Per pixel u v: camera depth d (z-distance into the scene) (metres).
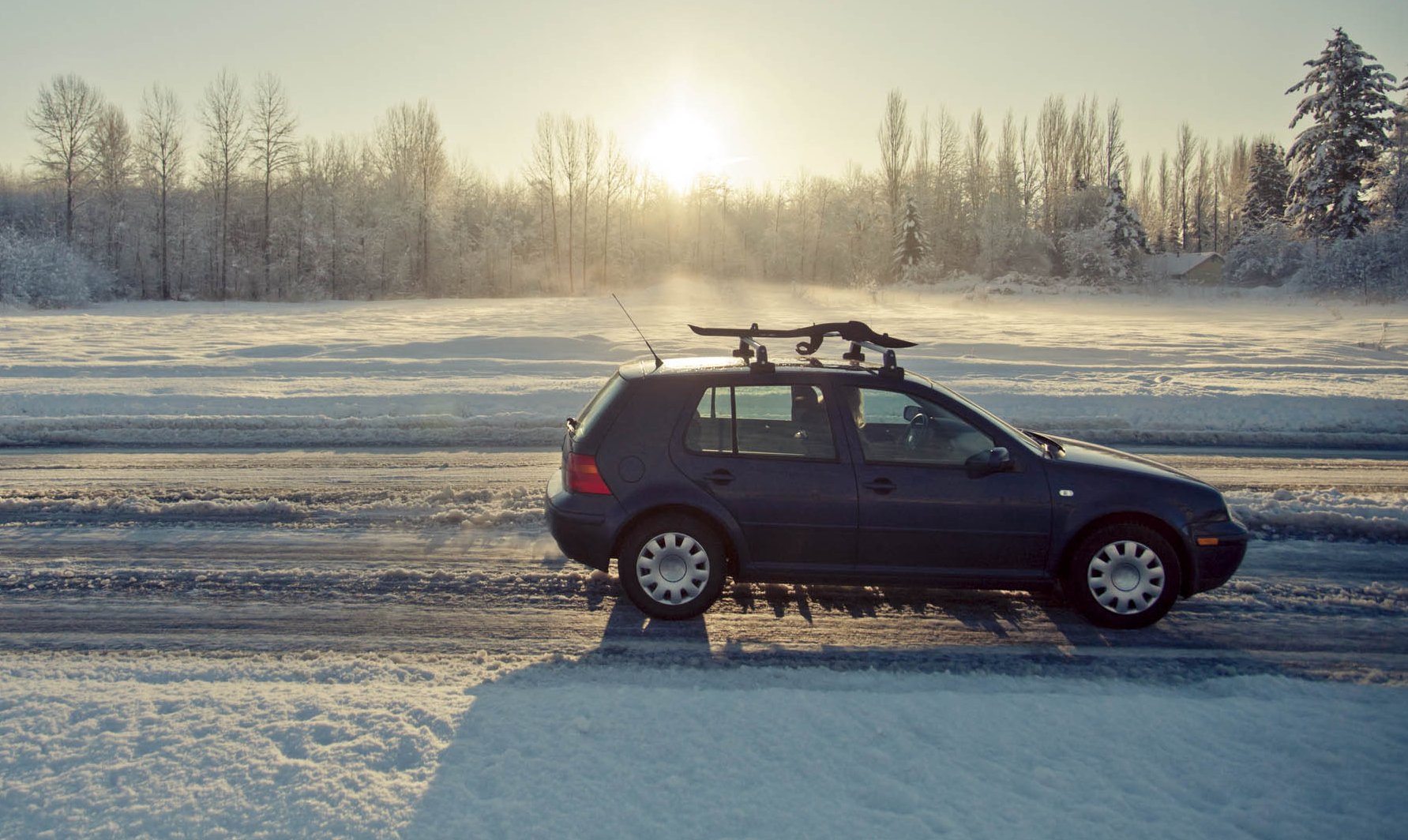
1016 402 13.63
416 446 10.84
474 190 83.56
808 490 5.24
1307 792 3.47
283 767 3.49
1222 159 96.25
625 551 5.31
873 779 3.46
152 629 5.13
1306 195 56.25
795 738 3.78
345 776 3.43
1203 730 3.94
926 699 4.17
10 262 48.56
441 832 3.09
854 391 5.45
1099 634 5.25
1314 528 7.45
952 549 5.30
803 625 5.32
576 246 83.44
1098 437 11.64
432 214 73.88
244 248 69.06
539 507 7.97
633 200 87.50
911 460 5.36
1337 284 51.47
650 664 4.72
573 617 5.42
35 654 4.73
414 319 41.03
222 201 67.44
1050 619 5.47
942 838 3.10
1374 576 6.29
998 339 27.11
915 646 5.03
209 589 5.83
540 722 3.90
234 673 4.48
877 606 5.66
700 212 89.00
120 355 21.48
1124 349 22.72
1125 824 3.21
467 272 75.88
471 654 4.82
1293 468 10.02
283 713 3.96
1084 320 40.88
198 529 7.21
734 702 4.11
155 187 65.44
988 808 3.30
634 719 3.93
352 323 37.53
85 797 3.29
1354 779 3.56
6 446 10.58
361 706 4.04
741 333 6.07
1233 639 5.20
